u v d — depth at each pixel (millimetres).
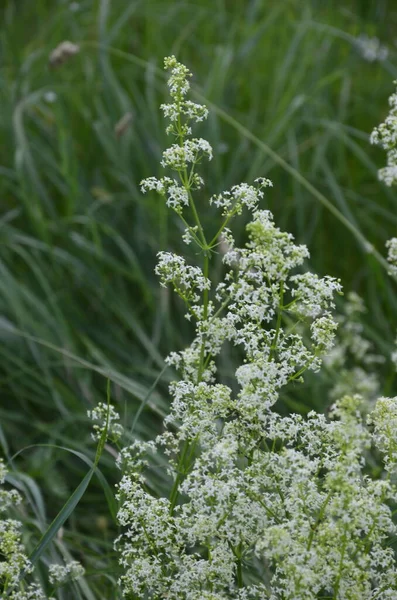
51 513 7266
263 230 4098
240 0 12883
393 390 8492
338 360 7906
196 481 4172
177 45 11406
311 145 10562
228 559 4184
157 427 7777
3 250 9477
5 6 13773
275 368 4207
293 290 4219
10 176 9992
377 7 12344
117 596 5172
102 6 11117
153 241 9555
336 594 4035
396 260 5445
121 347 8906
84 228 9719
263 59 11898
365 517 3953
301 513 4035
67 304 9141
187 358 4609
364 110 11164
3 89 11008
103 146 10383
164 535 4289
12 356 8344
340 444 3980
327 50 11594
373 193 10508
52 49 11734
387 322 9133
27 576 5578
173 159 4355
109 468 7504
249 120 10578
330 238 9977
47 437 8117
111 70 10820
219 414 4422
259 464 4223
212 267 9180
